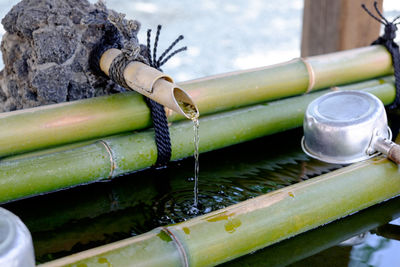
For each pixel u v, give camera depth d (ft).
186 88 8.19
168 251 5.83
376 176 7.30
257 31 15.75
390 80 10.19
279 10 17.43
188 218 7.11
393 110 10.33
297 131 9.77
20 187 7.11
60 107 7.50
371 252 6.57
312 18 11.48
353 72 9.68
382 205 7.57
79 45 7.98
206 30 15.83
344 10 10.87
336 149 7.75
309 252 6.57
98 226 7.02
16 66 8.15
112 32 7.91
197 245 5.97
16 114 7.29
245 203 6.57
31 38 7.95
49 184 7.29
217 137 8.46
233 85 8.55
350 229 7.04
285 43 14.87
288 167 8.45
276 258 6.45
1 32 14.87
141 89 6.83
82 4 8.18
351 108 7.88
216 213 6.38
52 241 6.74
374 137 7.68
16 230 4.58
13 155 7.38
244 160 8.68
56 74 7.97
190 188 7.84
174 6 17.63
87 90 8.23
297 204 6.66
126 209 7.36
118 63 7.25
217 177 8.13
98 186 7.94
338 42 11.18
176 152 8.16
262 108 9.00
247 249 6.32
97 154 7.54
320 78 9.34
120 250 5.74
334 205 6.91
